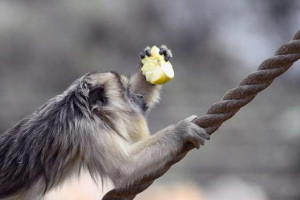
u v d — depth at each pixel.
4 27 61.50
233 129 50.50
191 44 67.56
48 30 62.91
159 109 50.25
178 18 67.81
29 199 15.43
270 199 49.34
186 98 53.88
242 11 70.38
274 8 70.44
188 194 42.09
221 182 48.03
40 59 61.38
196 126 13.89
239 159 49.97
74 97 15.55
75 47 62.72
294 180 49.62
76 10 64.44
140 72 16.61
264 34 70.56
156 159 14.29
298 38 12.83
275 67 12.91
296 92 58.94
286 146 50.16
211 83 64.69
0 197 15.60
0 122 50.75
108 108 15.53
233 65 67.62
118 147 14.79
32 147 15.41
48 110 15.73
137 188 14.48
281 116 51.56
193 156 49.75
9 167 15.64
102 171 14.79
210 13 69.12
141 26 66.19
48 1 64.38
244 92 13.09
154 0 67.12
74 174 15.23
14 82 59.59
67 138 15.09
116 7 65.94
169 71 15.64
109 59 63.56
